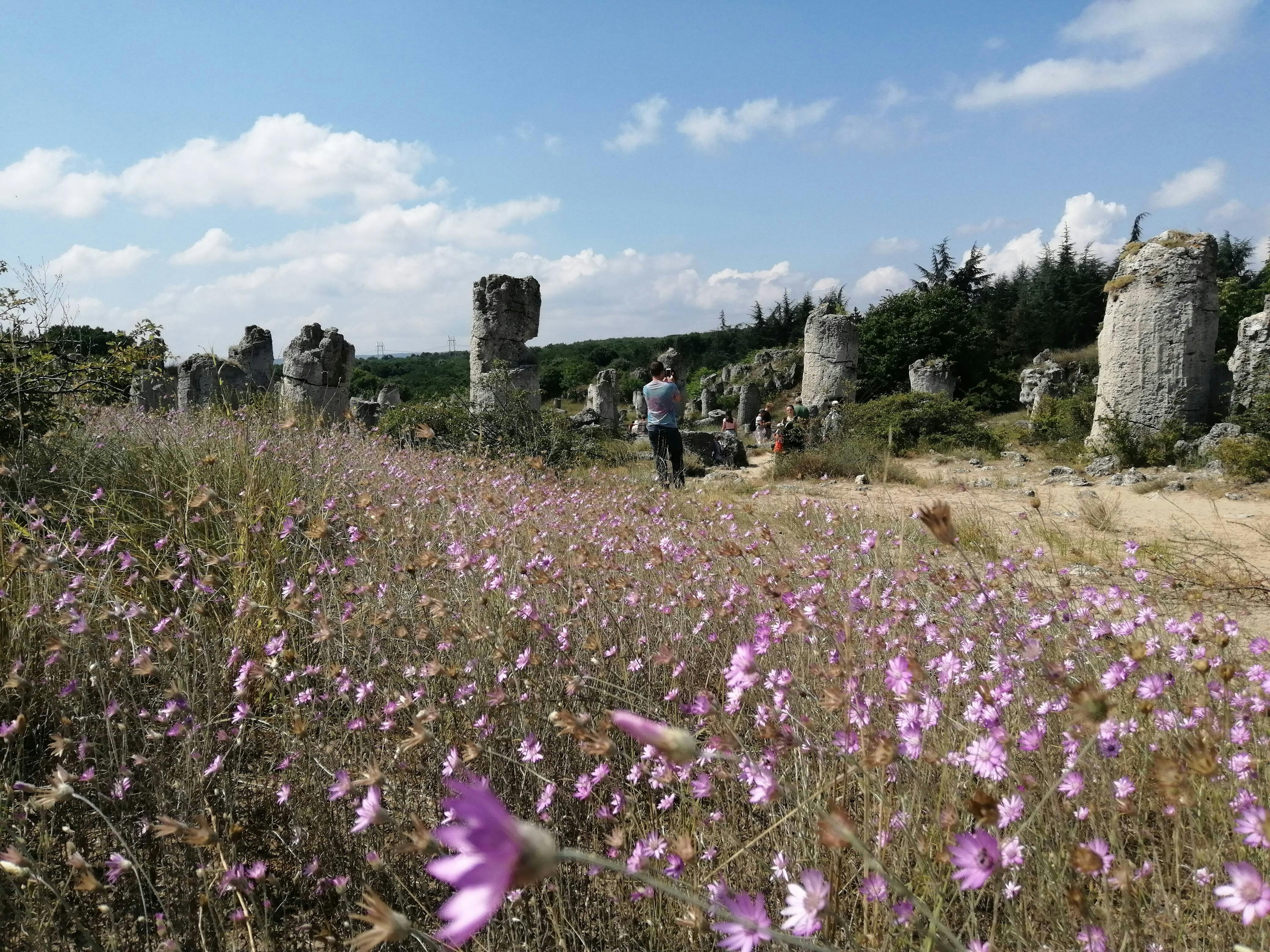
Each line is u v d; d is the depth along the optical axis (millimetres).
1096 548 6137
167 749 2441
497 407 13922
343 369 14922
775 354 49125
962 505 8961
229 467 4543
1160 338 13445
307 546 3814
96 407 6816
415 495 4820
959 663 2361
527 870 612
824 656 2748
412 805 2312
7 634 2773
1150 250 13648
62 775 2000
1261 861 1695
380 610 2988
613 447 15773
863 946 1516
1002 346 51375
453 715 2570
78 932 1906
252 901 1929
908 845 1684
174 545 3900
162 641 2611
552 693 2621
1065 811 1838
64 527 3830
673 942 1823
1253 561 5680
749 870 1972
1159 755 1671
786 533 5465
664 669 2900
